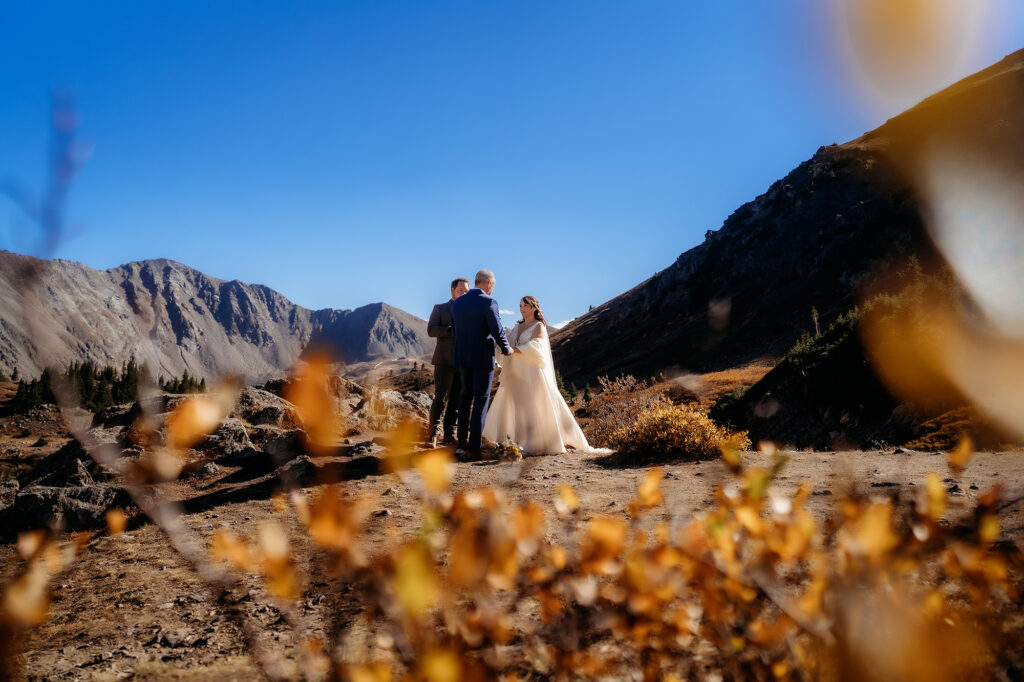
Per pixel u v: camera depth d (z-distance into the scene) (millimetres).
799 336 80312
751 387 24078
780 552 1509
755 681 1601
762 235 107188
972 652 1608
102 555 4520
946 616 1727
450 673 1159
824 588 1470
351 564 1134
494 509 1212
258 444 8891
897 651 1405
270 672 1360
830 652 1453
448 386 8539
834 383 18891
